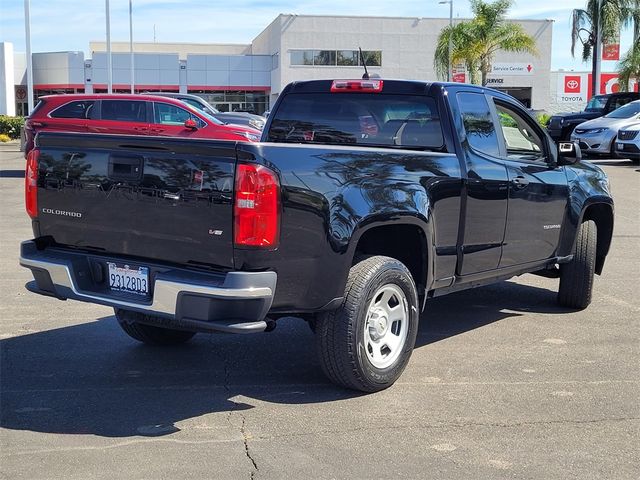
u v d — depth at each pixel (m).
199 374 5.55
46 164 5.13
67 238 5.12
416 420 4.71
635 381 5.48
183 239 4.58
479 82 48.72
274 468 4.04
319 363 5.38
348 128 6.28
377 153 5.09
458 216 5.69
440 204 5.48
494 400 5.07
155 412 4.82
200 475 3.95
